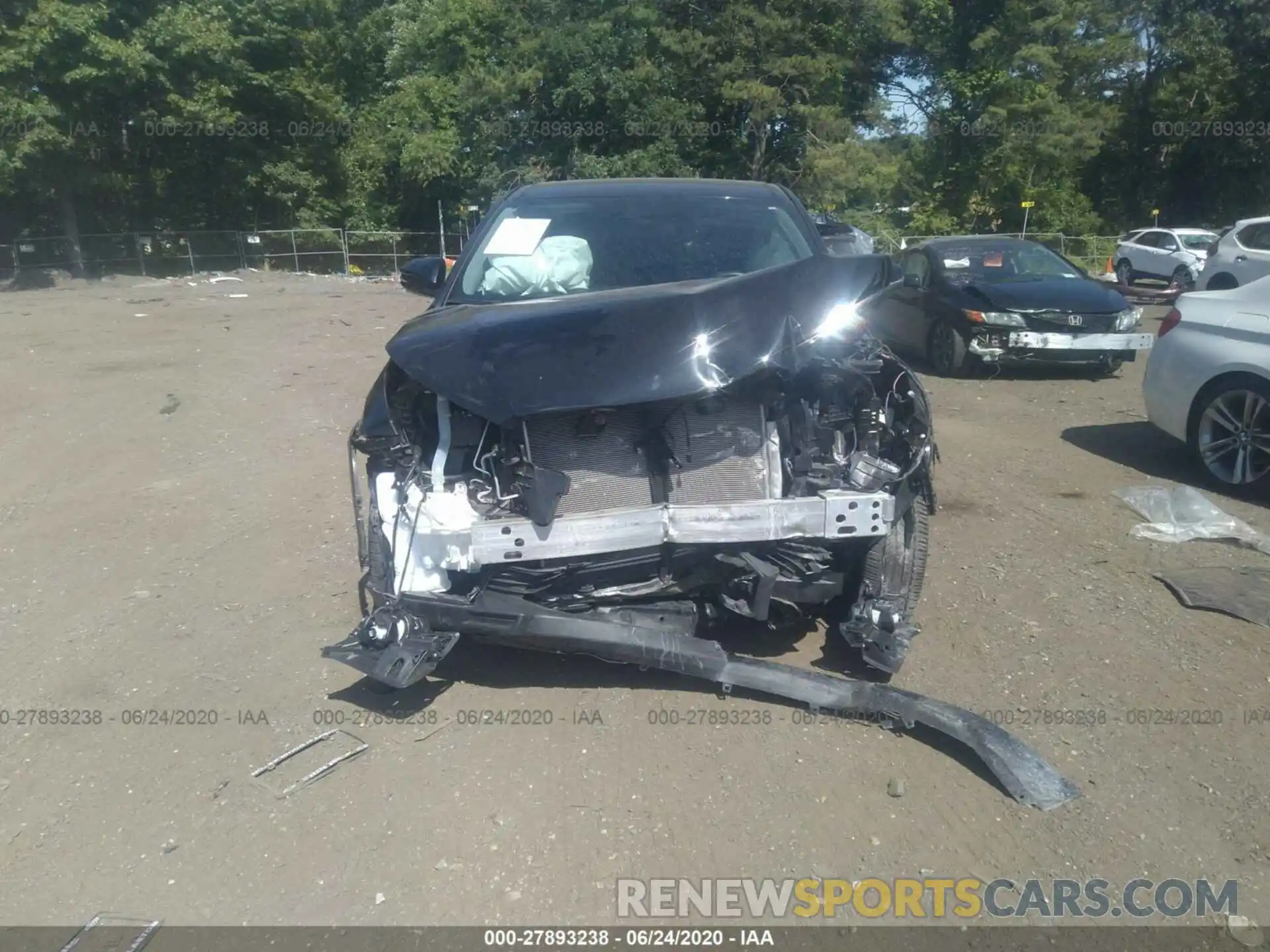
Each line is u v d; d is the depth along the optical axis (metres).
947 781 3.66
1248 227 14.58
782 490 3.96
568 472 3.90
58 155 26.67
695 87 30.41
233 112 30.08
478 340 3.98
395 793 3.65
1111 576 5.36
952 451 8.02
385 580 4.07
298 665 4.63
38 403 10.20
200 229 33.03
